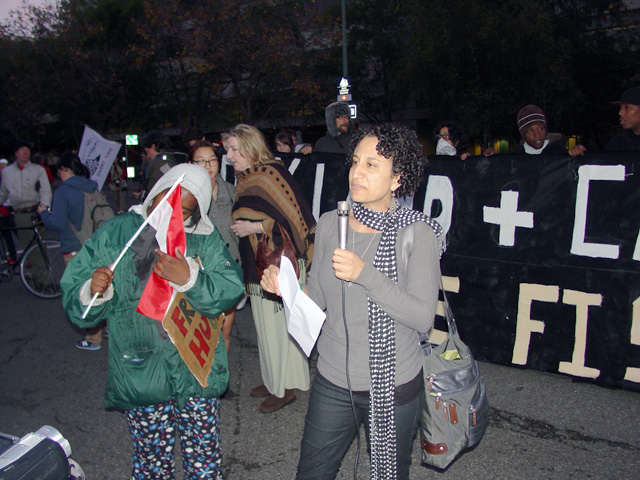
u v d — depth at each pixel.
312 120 26.33
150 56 25.19
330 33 22.44
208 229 2.22
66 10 27.11
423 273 1.76
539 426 3.36
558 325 3.94
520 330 4.07
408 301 1.69
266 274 2.04
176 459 3.16
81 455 3.24
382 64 26.12
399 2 19.22
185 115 26.77
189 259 2.04
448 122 5.32
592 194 3.76
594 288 3.79
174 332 2.00
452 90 17.45
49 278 6.55
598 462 3.00
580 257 3.82
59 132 34.91
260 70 21.20
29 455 1.52
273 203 3.39
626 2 19.59
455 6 16.70
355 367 1.83
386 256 1.78
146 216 2.12
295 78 22.44
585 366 3.86
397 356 1.84
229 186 3.89
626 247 3.67
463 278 4.25
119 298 2.05
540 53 16.45
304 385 3.67
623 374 3.73
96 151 6.66
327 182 5.03
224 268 2.17
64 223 4.79
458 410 2.02
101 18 26.28
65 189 4.79
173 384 2.10
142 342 2.07
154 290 1.97
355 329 1.83
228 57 20.23
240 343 4.93
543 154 3.89
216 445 2.29
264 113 24.31
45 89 27.77
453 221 4.25
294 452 3.19
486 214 4.12
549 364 3.99
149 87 26.80
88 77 25.98
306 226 3.50
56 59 26.69
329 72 25.45
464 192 4.20
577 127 21.20
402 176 1.81
